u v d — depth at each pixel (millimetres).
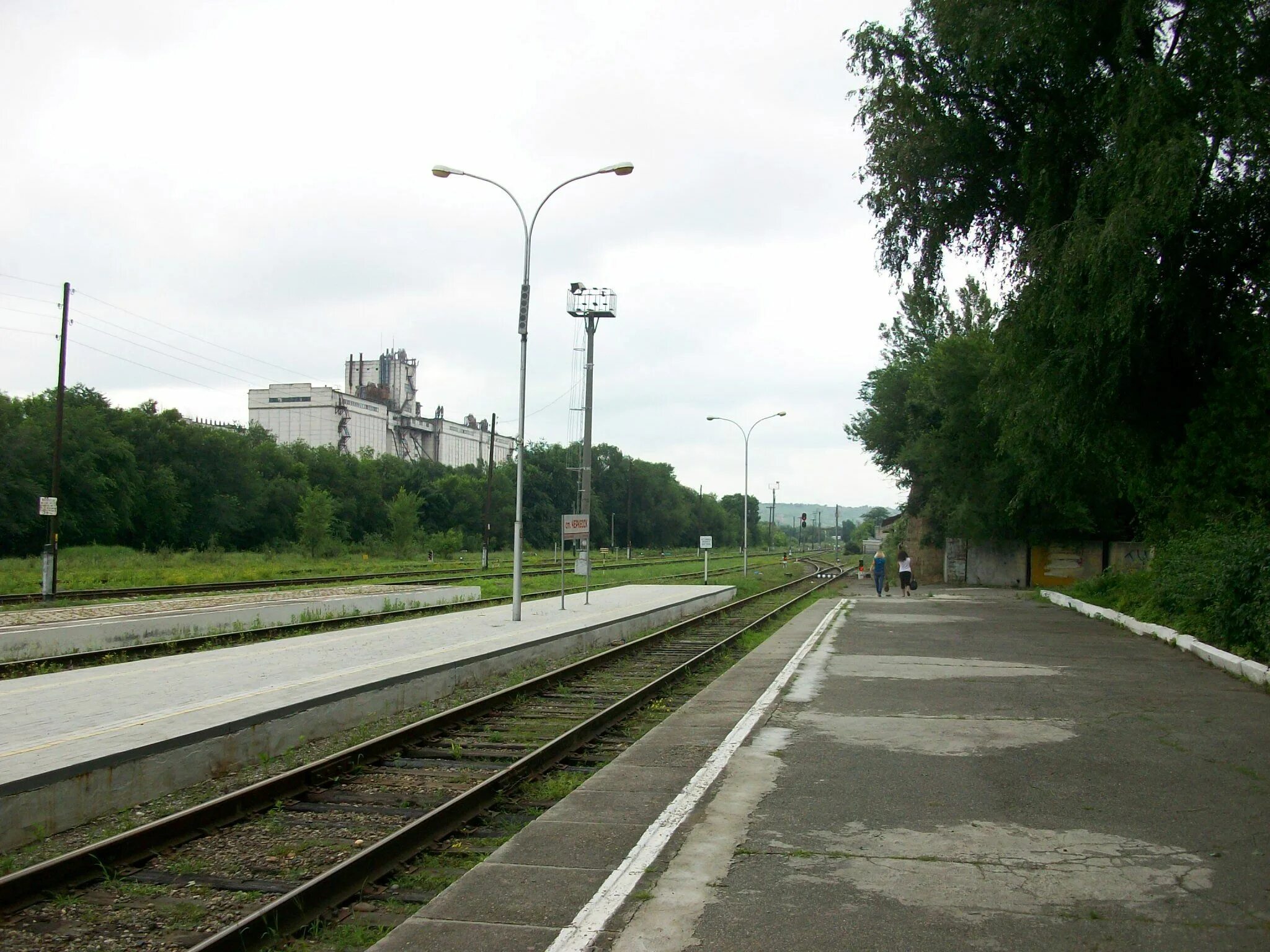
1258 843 6000
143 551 57719
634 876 5402
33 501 50719
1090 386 19578
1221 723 10094
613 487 123250
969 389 39125
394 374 124000
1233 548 15312
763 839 6102
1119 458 22188
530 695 13570
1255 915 4797
